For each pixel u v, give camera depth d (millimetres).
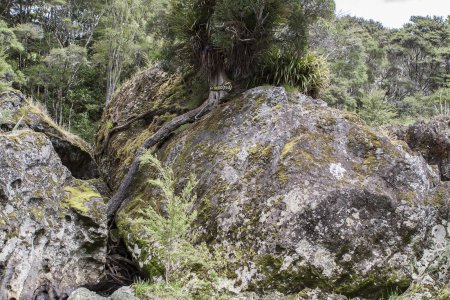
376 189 4340
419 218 4242
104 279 5195
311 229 4199
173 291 4137
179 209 4051
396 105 23141
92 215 5125
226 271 4391
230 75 6750
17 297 4234
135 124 8641
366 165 4621
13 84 18625
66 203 5078
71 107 19344
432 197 4434
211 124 6082
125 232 5594
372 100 14609
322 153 4707
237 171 5082
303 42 6555
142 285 4332
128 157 7625
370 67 28844
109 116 10055
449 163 6148
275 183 4574
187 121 6715
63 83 19344
